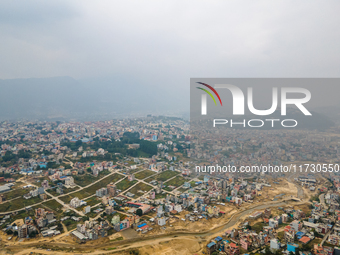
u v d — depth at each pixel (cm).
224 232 14475
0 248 12825
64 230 14725
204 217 16362
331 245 12275
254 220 15825
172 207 17300
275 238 13250
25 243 13325
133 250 12562
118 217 15550
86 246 13025
